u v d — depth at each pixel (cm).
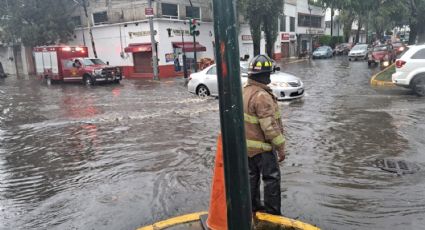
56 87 2480
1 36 3434
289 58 4938
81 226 466
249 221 288
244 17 3500
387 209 472
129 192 564
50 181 639
